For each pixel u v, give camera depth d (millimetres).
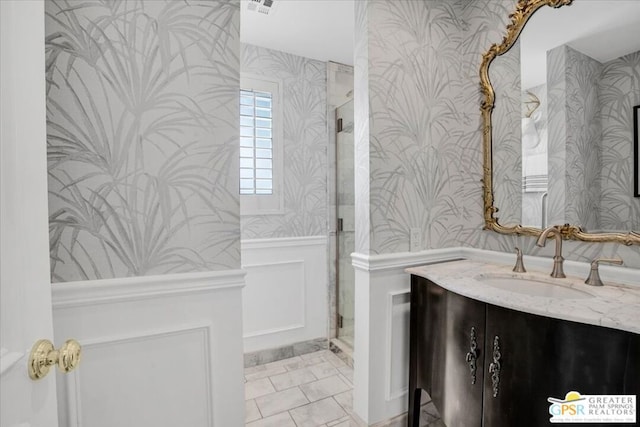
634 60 1143
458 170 1771
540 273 1365
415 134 1613
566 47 1314
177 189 1006
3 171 500
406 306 1621
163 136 983
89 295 902
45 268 617
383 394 1567
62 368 598
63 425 886
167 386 1010
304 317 2545
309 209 2559
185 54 1006
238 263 1107
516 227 1503
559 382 899
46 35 852
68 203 884
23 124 555
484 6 1631
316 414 1784
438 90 1686
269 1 1829
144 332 975
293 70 2471
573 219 1308
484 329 1100
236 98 1089
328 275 2615
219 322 1075
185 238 1021
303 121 2518
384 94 1513
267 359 2393
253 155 2338
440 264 1596
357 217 1612
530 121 1447
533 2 1414
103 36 907
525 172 1475
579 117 1282
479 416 1116
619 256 1190
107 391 939
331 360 2436
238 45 1089
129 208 949
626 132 1164
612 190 1201
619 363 808
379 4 1494
